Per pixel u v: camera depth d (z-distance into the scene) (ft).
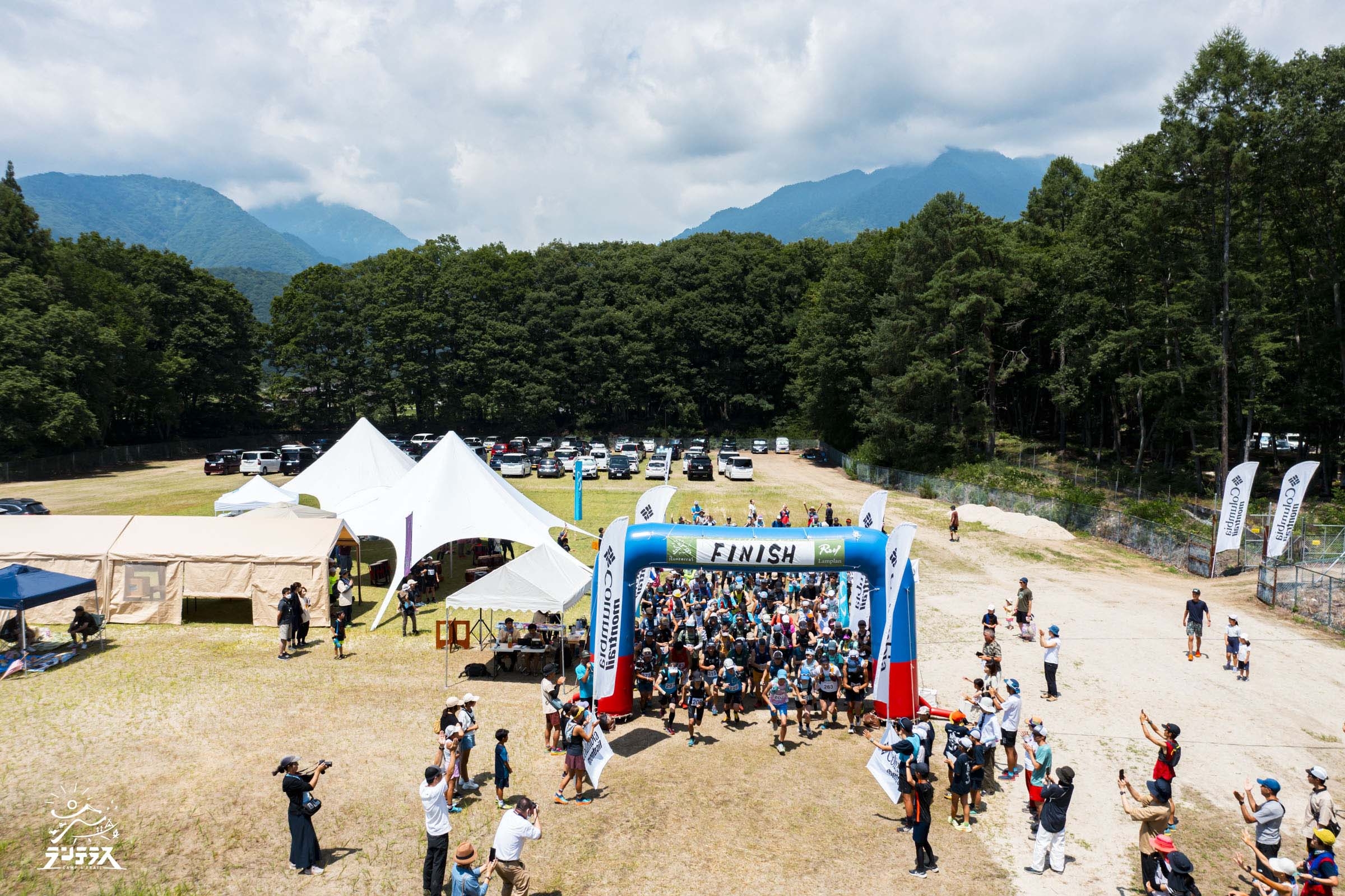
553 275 287.48
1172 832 41.55
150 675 63.21
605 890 35.99
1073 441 230.89
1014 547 115.96
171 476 190.70
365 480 106.42
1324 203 135.13
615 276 294.05
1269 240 151.53
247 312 269.03
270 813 42.50
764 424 299.38
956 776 41.98
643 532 56.65
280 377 268.41
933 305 178.60
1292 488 86.22
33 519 80.53
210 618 80.33
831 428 243.60
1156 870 33.94
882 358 189.47
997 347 209.77
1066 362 192.24
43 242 211.41
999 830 42.29
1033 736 43.73
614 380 274.57
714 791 46.06
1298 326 152.46
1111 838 41.29
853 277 226.79
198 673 63.93
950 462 182.70
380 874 37.17
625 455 194.80
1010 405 248.93
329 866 37.63
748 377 292.81
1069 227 211.61
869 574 56.24
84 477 185.68
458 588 94.27
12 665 62.49
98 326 200.95
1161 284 151.33
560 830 41.22
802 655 62.69
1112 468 178.70
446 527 82.69
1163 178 130.82
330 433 284.00
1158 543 110.83
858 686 56.59
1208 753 50.93
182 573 77.15
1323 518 110.42
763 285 286.25
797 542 55.72
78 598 76.89
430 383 271.69
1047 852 38.01
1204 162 122.01
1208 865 38.27
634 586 57.06
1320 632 75.25
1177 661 67.72
